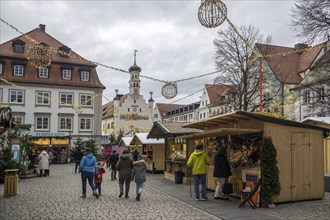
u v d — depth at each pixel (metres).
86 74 56.91
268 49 38.41
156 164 26.48
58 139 48.34
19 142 22.84
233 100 38.28
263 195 11.56
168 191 15.77
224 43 37.47
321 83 27.08
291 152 12.55
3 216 10.20
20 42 54.06
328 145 17.64
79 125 55.59
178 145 22.53
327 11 23.66
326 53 25.66
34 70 54.03
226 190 12.97
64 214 10.51
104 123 97.25
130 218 9.96
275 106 35.28
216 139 15.82
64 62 56.12
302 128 12.80
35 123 53.16
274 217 9.98
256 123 12.74
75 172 27.50
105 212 10.82
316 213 10.54
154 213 10.66
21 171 22.09
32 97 53.34
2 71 52.34
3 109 15.30
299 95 31.67
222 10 10.00
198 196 13.01
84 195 13.77
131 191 15.84
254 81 37.41
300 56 57.12
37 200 13.14
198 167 13.03
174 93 16.72
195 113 87.75
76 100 55.75
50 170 30.94
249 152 13.10
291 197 12.42
